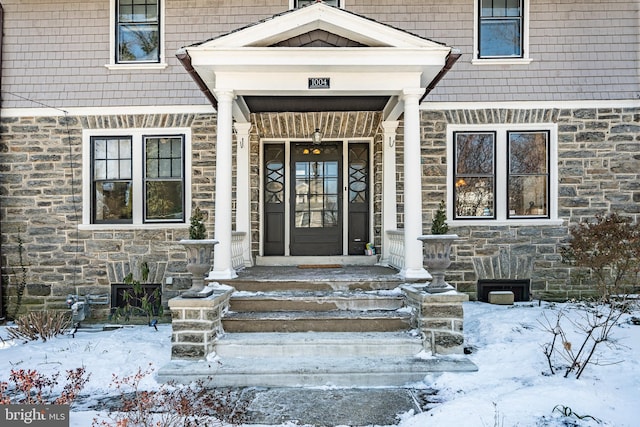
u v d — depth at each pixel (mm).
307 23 5828
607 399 4078
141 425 3721
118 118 8148
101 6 8195
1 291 8047
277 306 5914
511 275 8070
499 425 3654
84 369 4605
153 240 8102
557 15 8148
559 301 8023
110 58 8164
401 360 5102
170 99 8141
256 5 8172
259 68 5891
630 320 6371
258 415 4086
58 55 8172
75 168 8148
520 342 5648
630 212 8047
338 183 8812
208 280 6195
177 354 5145
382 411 4152
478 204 8234
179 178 8234
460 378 4770
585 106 8102
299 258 8492
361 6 8141
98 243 8109
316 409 4207
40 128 8156
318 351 5293
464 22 8141
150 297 8148
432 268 5383
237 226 8055
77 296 8055
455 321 5285
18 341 6547
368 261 8406
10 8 8180
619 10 8141
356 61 5836
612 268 7859
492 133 8219
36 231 8125
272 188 8789
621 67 8109
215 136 8141
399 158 8188
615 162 8078
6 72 8164
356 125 8383
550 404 3963
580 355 5074
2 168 8141
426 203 8141
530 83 8133
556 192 8086
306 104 7531
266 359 5176
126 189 8297
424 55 5828
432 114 8156
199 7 8172
